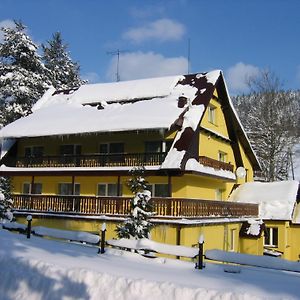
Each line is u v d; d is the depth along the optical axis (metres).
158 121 23.84
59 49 54.78
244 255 11.98
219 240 24.95
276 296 8.49
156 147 26.03
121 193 26.53
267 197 32.03
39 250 13.10
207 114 28.77
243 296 8.39
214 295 8.59
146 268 11.45
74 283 9.75
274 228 30.22
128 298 9.08
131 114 25.94
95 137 28.11
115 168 25.27
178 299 8.76
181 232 20.69
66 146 29.34
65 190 29.12
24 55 42.19
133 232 16.78
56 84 48.00
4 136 28.64
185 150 23.73
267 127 49.81
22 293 9.99
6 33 42.47
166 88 29.48
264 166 49.91
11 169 29.39
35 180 30.30
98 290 9.43
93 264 11.23
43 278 10.15
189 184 25.09
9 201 24.48
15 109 39.75
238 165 34.06
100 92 32.34
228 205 26.48
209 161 26.56
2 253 11.80
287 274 12.02
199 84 28.92
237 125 32.69
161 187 25.42
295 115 54.88
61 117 29.23
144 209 17.44
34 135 27.44
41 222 25.48
